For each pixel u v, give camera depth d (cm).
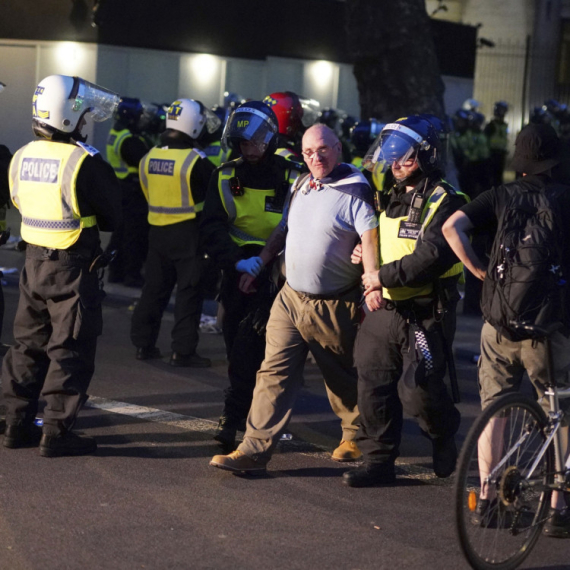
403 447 957
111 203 850
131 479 817
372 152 776
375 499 794
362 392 809
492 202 698
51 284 848
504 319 678
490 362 724
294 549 685
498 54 4694
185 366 1259
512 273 672
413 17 1967
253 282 893
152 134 2038
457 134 2745
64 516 727
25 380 880
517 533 670
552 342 693
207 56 2748
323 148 798
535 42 4691
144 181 1253
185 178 1210
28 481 798
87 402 1063
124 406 1055
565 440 700
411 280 741
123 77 2572
